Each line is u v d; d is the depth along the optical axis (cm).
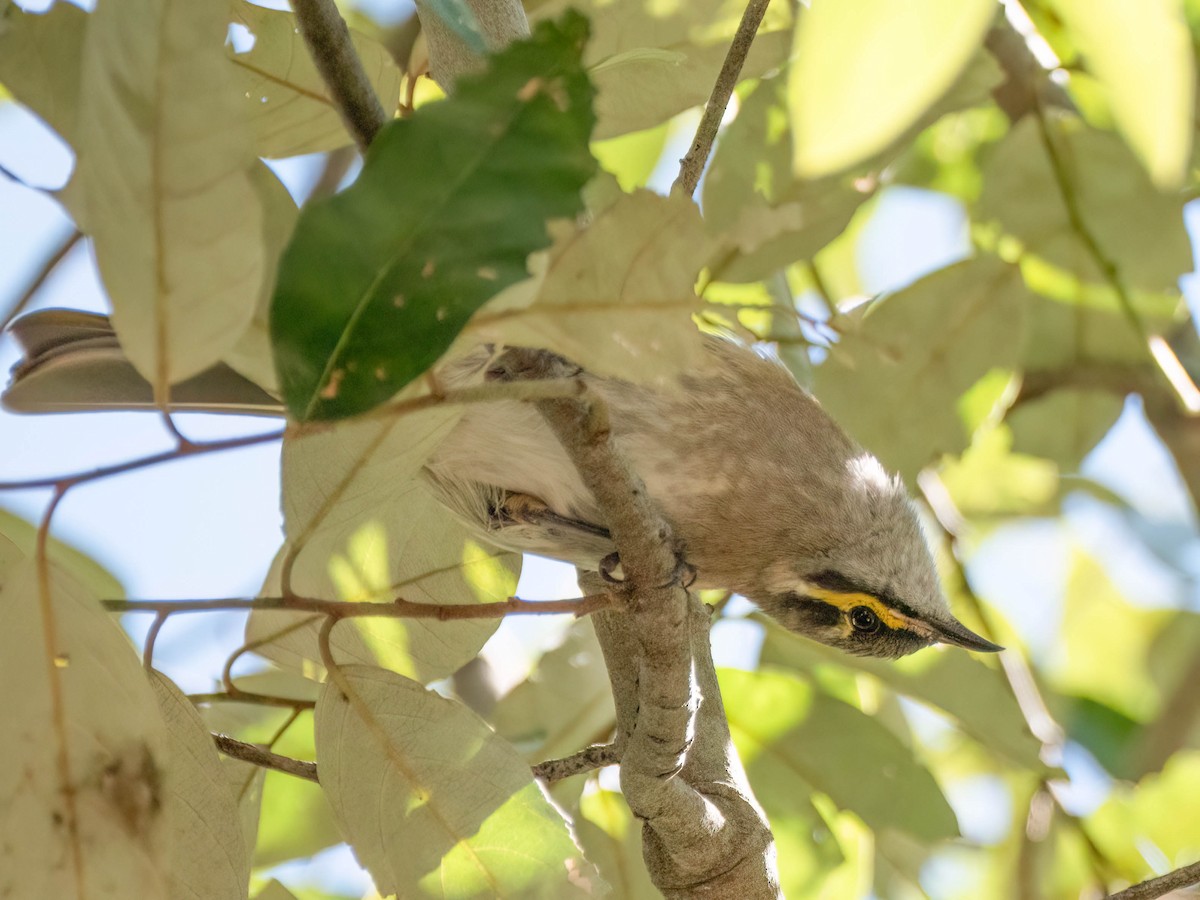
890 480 693
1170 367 889
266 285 413
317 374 340
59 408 508
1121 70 623
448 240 329
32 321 519
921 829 702
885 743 709
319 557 548
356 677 480
